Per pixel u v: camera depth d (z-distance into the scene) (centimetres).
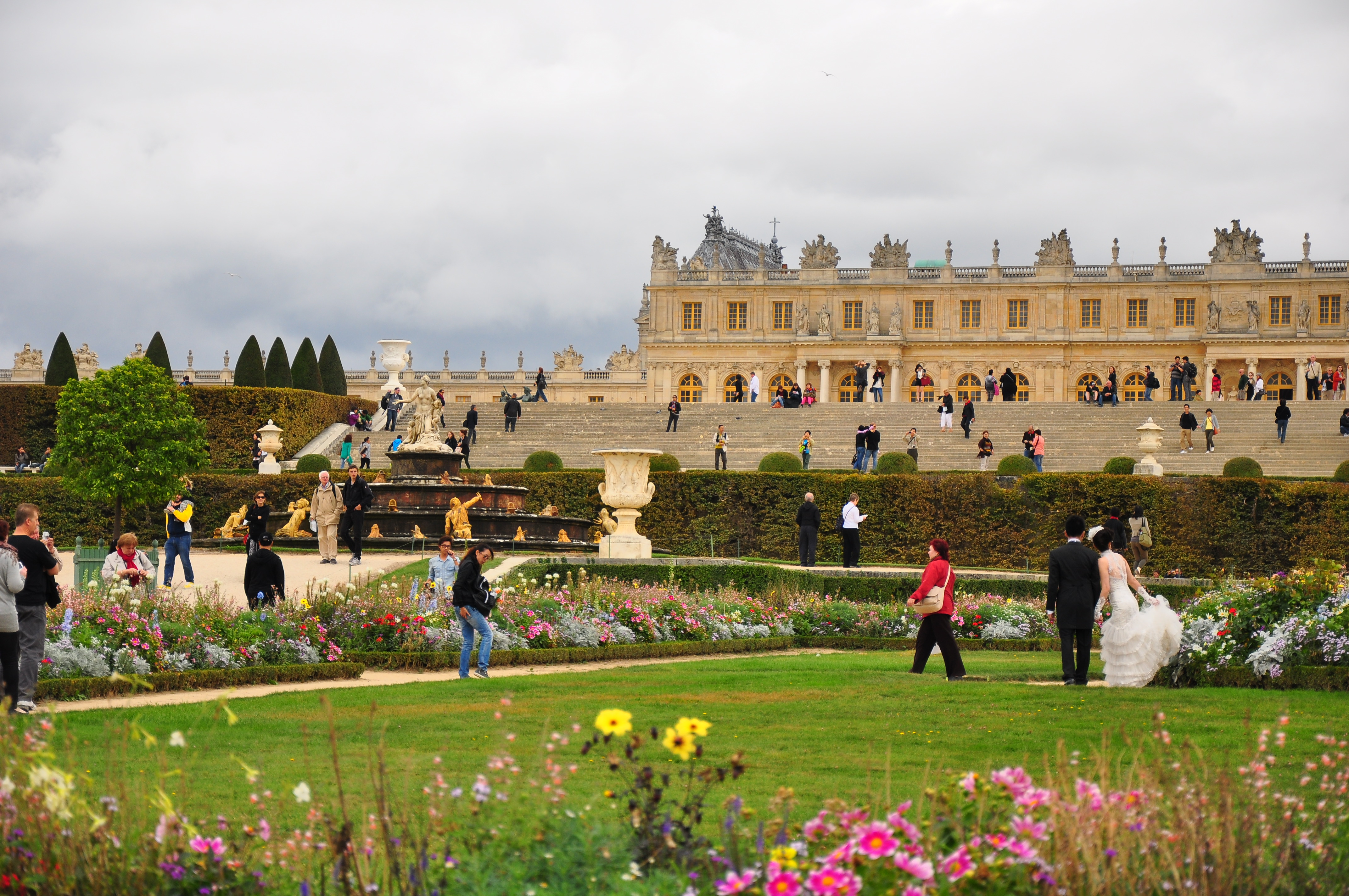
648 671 2088
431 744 1284
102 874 704
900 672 2066
